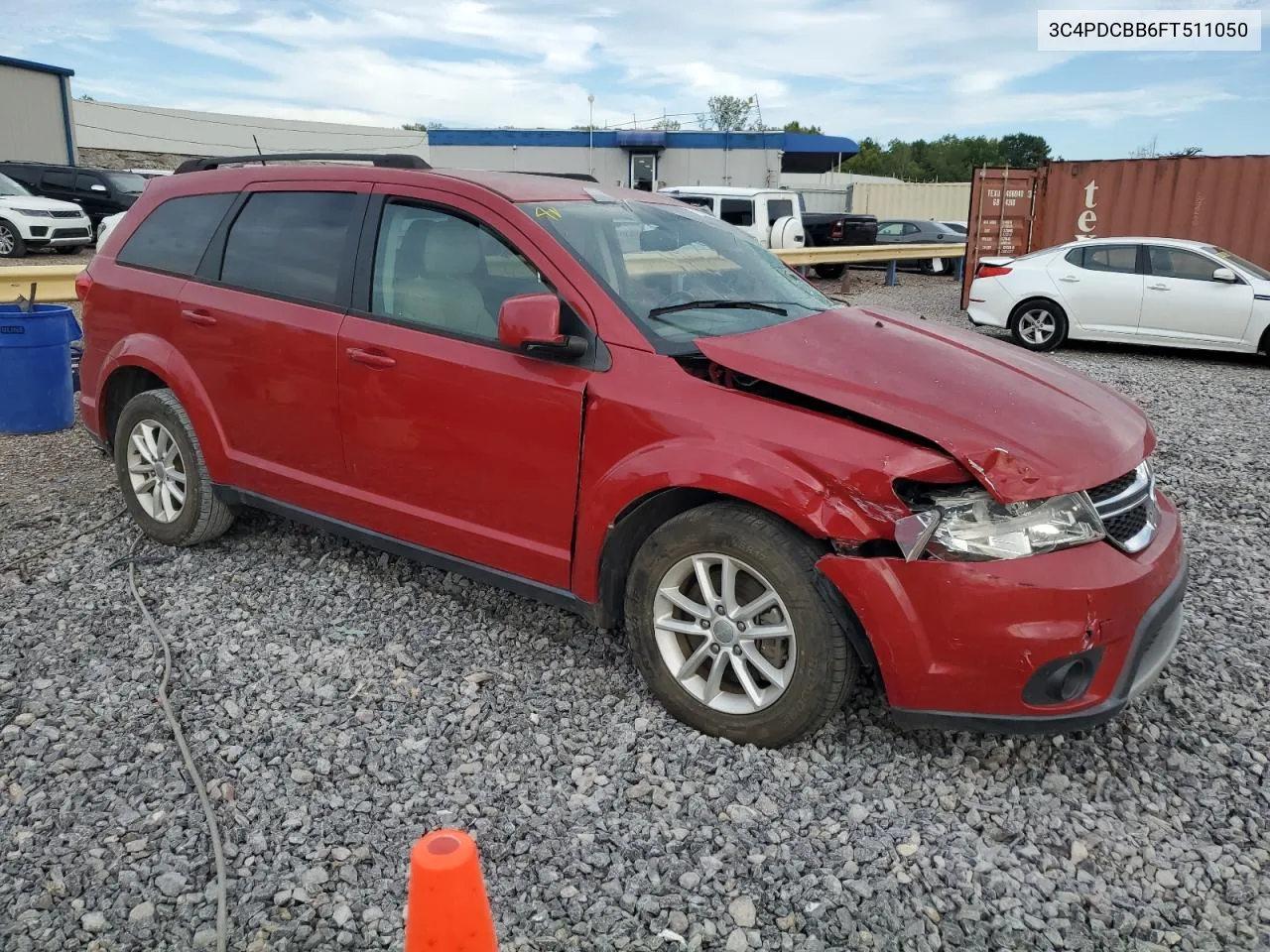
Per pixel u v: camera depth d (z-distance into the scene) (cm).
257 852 269
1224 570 483
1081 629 279
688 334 346
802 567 297
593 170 2994
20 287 752
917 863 272
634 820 287
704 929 245
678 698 334
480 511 370
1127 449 312
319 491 416
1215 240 1461
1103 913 255
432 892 168
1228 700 360
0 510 533
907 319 414
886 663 290
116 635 391
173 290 454
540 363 347
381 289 392
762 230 1773
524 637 400
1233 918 254
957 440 284
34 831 275
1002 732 290
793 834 282
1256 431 800
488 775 307
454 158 2919
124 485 486
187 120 3747
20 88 2511
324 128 4103
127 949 235
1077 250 1262
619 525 334
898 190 3284
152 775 302
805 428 300
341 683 360
